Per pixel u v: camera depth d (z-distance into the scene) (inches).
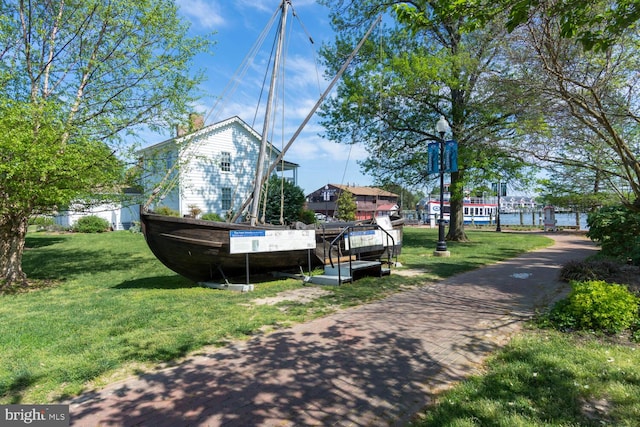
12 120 288.8
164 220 301.0
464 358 159.0
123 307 252.2
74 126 348.2
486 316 219.0
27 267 469.4
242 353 169.3
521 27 262.4
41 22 365.7
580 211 790.5
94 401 129.0
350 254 335.3
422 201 2775.6
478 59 546.0
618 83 281.9
